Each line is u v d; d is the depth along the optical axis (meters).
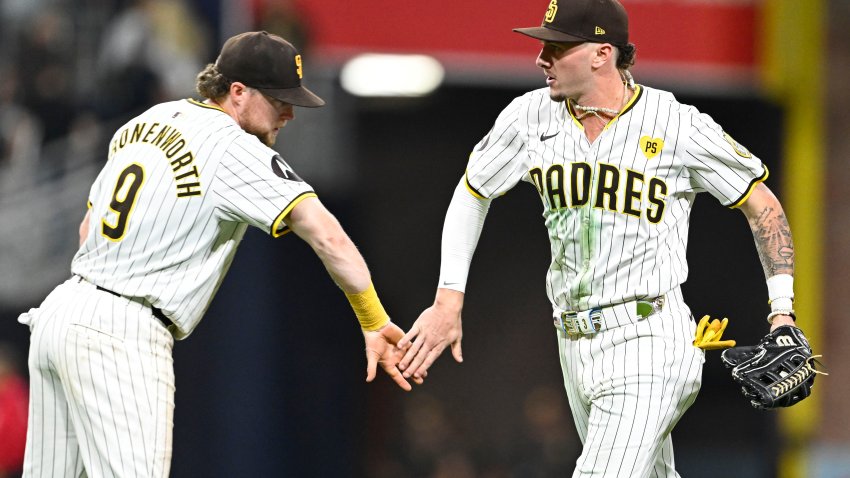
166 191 15.46
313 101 16.38
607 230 15.45
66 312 15.40
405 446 53.66
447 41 43.91
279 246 46.75
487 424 59.53
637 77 45.47
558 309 16.45
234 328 44.88
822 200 50.69
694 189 16.02
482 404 59.78
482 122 56.00
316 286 48.12
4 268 43.22
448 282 17.20
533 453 54.22
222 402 44.91
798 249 50.66
